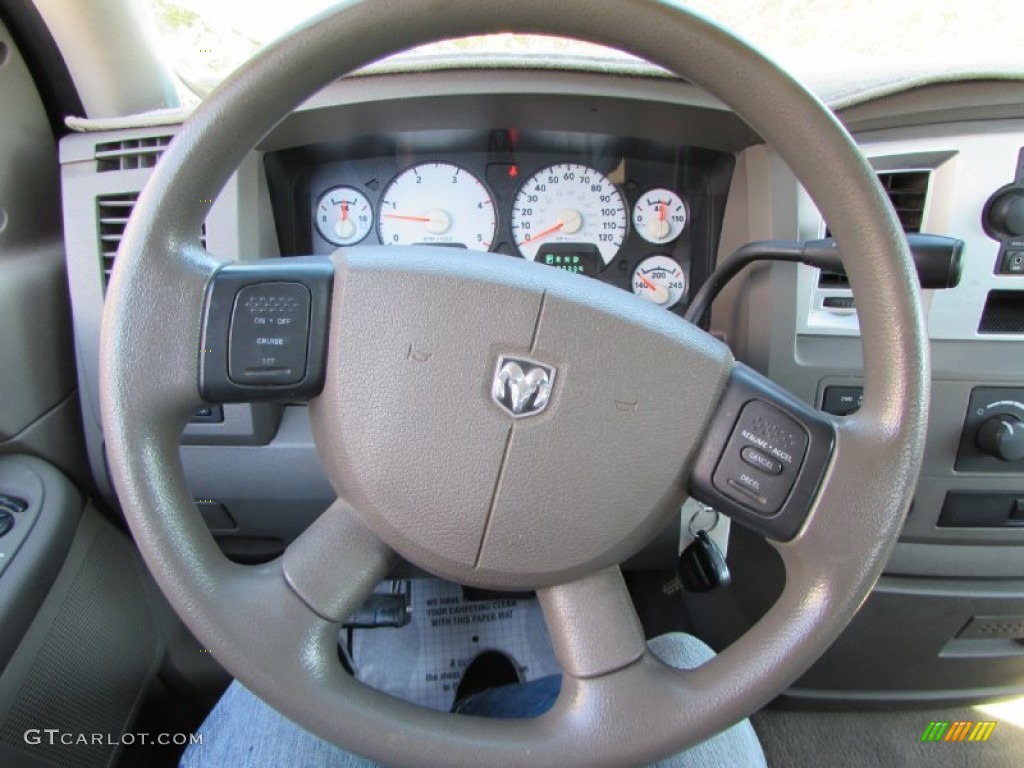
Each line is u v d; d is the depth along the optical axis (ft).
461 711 3.25
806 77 3.71
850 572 1.80
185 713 4.12
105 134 3.25
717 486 1.94
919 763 4.33
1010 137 3.18
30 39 3.42
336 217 3.77
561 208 3.77
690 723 1.87
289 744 2.50
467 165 3.71
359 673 4.31
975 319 3.40
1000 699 4.50
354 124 3.38
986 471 3.60
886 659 4.22
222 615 1.87
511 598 4.56
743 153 3.45
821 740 4.49
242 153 1.89
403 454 1.97
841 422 1.86
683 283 3.87
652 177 3.75
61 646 3.06
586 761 1.89
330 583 2.03
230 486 3.60
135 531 1.84
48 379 3.45
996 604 3.91
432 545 2.04
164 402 1.86
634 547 2.05
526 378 1.92
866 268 1.77
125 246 1.82
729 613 4.39
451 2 1.66
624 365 1.92
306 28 1.71
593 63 3.11
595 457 1.95
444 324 1.92
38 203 3.54
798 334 3.42
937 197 3.31
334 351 1.96
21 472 3.33
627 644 2.01
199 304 1.89
